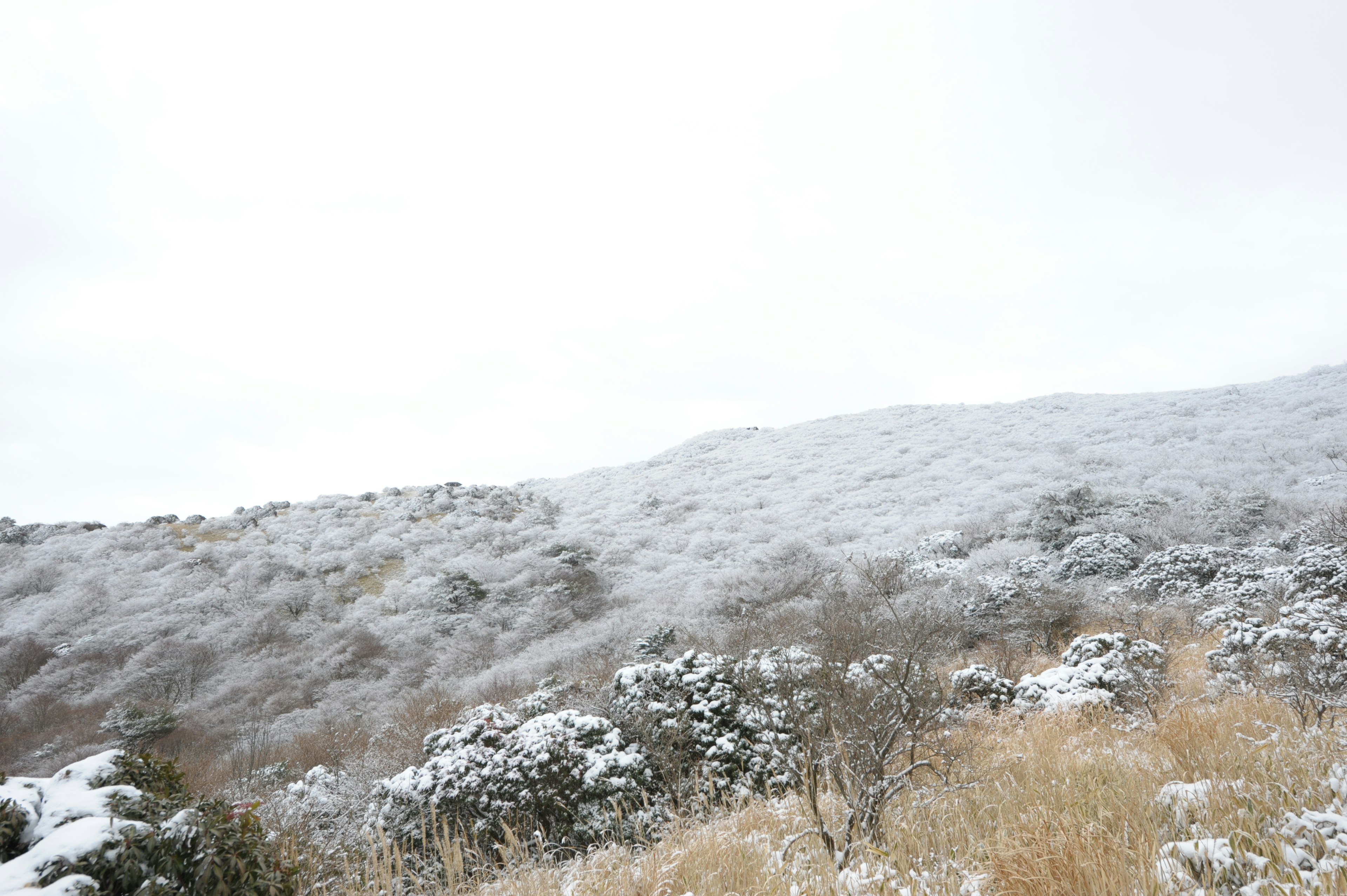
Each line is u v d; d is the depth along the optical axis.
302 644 28.02
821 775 4.68
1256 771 3.65
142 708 19.97
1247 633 8.34
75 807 3.12
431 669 25.09
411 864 5.63
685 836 4.57
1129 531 24.16
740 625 16.58
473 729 7.11
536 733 6.56
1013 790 4.45
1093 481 35.09
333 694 23.34
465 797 6.11
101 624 30.52
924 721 4.22
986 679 9.23
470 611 30.69
